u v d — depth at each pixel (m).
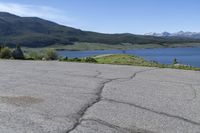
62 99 6.96
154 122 5.53
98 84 9.00
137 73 11.74
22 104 6.42
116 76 10.77
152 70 12.91
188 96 7.58
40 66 14.04
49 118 5.56
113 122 5.46
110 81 9.62
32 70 12.26
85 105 6.48
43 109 6.10
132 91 8.04
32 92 7.64
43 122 5.33
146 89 8.36
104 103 6.71
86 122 5.42
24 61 17.44
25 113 5.80
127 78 10.34
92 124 5.33
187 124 5.48
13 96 7.12
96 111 6.08
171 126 5.35
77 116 5.73
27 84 8.77
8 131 4.86
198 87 8.79
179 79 10.27
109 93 7.73
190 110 6.33
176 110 6.30
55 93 7.59
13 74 10.88
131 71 12.38
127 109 6.29
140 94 7.70
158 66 14.86
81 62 17.20
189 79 10.30
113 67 13.95
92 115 5.82
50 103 6.57
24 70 12.20
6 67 13.30
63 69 12.80
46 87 8.36
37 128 5.03
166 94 7.76
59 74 11.10
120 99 7.11
